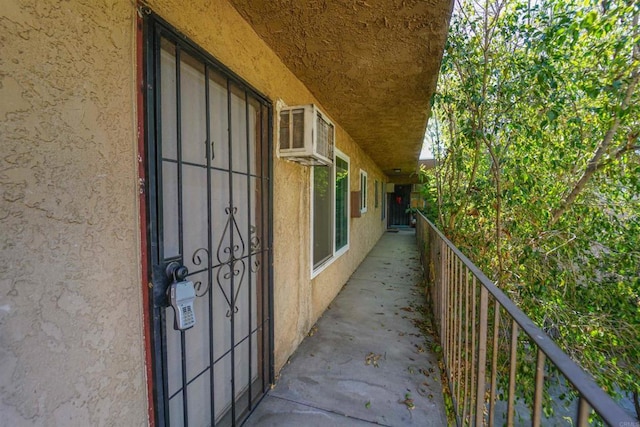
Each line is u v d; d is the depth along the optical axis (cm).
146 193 114
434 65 240
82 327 93
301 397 215
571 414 295
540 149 332
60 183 86
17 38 75
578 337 318
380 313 385
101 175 98
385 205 1348
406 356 275
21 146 77
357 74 259
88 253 94
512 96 304
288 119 232
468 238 408
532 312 335
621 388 319
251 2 163
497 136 332
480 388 142
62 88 86
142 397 115
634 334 317
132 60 108
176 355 147
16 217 76
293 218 272
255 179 215
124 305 107
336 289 459
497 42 311
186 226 151
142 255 114
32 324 80
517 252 349
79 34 90
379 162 864
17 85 76
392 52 219
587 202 341
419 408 206
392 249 902
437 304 317
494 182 353
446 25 183
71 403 90
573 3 254
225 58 164
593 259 346
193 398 160
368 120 408
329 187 413
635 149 285
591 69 290
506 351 289
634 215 334
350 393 221
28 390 79
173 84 141
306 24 183
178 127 133
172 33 125
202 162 162
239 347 201
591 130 318
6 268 74
